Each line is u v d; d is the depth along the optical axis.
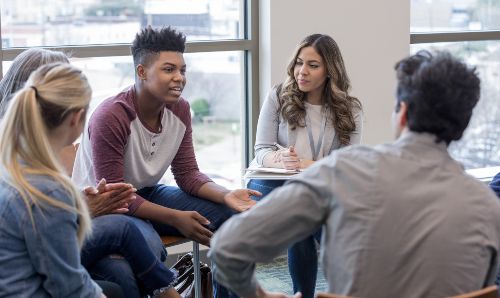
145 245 2.48
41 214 1.84
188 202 2.95
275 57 4.18
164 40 2.79
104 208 2.51
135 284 2.46
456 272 1.48
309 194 1.55
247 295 1.70
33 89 1.88
